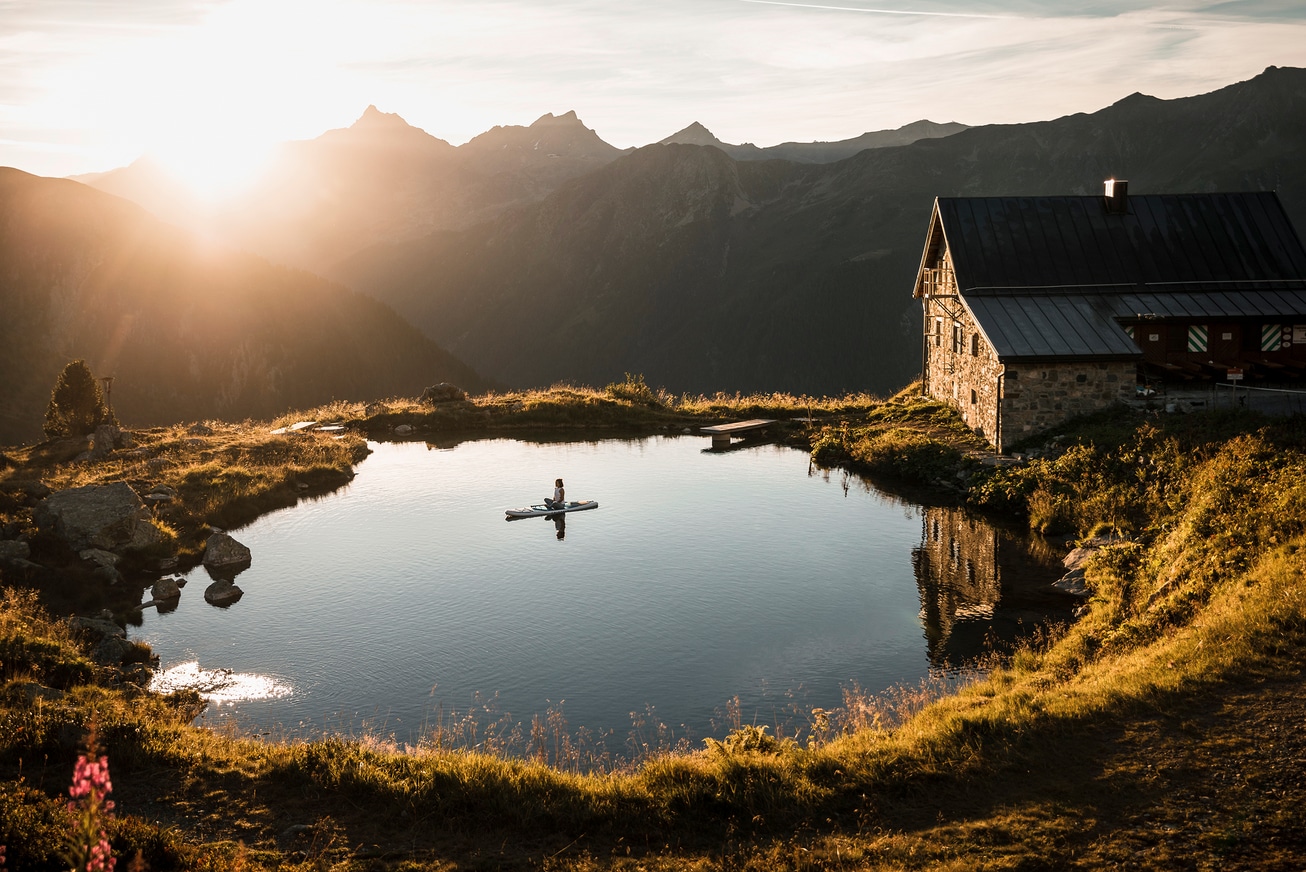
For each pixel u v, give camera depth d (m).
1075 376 35.19
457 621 22.58
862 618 22.33
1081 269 40.34
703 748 15.70
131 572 26.61
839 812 11.40
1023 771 11.77
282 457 41.69
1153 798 10.76
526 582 25.48
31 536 26.05
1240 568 17.27
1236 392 36.31
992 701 14.77
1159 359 39.12
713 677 19.09
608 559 27.55
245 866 9.98
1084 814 10.63
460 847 10.89
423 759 13.23
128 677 18.70
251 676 19.39
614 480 38.59
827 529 30.42
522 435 50.56
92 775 7.15
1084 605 21.92
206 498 33.66
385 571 26.72
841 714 16.95
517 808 11.62
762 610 23.05
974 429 39.66
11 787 11.05
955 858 10.01
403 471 41.28
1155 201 42.59
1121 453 30.19
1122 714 12.80
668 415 53.94
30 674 16.25
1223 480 23.11
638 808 11.63
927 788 11.66
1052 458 33.09
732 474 39.50
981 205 42.38
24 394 164.75
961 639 20.70
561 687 18.70
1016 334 36.31
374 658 20.33
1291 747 11.27
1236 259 40.59
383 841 11.05
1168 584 18.61
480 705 17.91
